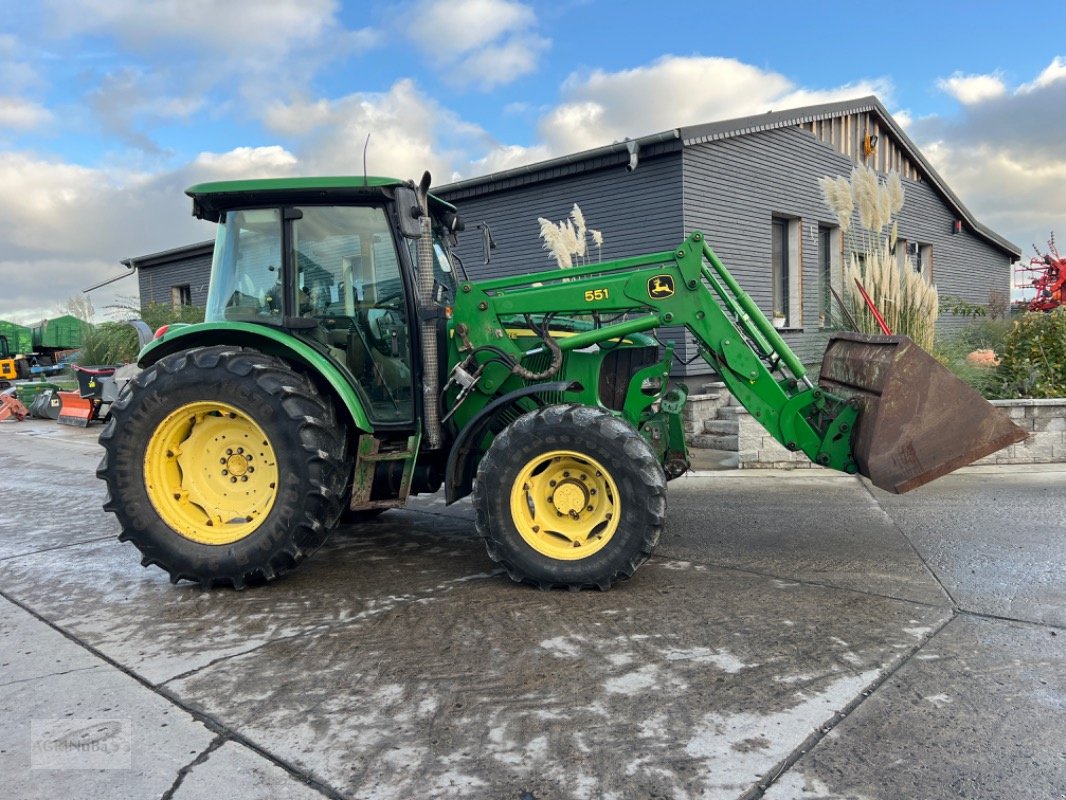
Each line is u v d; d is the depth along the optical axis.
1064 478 6.44
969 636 3.11
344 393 3.97
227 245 4.41
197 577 3.91
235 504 4.04
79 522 5.79
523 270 11.01
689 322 4.18
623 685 2.73
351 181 4.14
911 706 2.53
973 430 3.83
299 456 3.82
